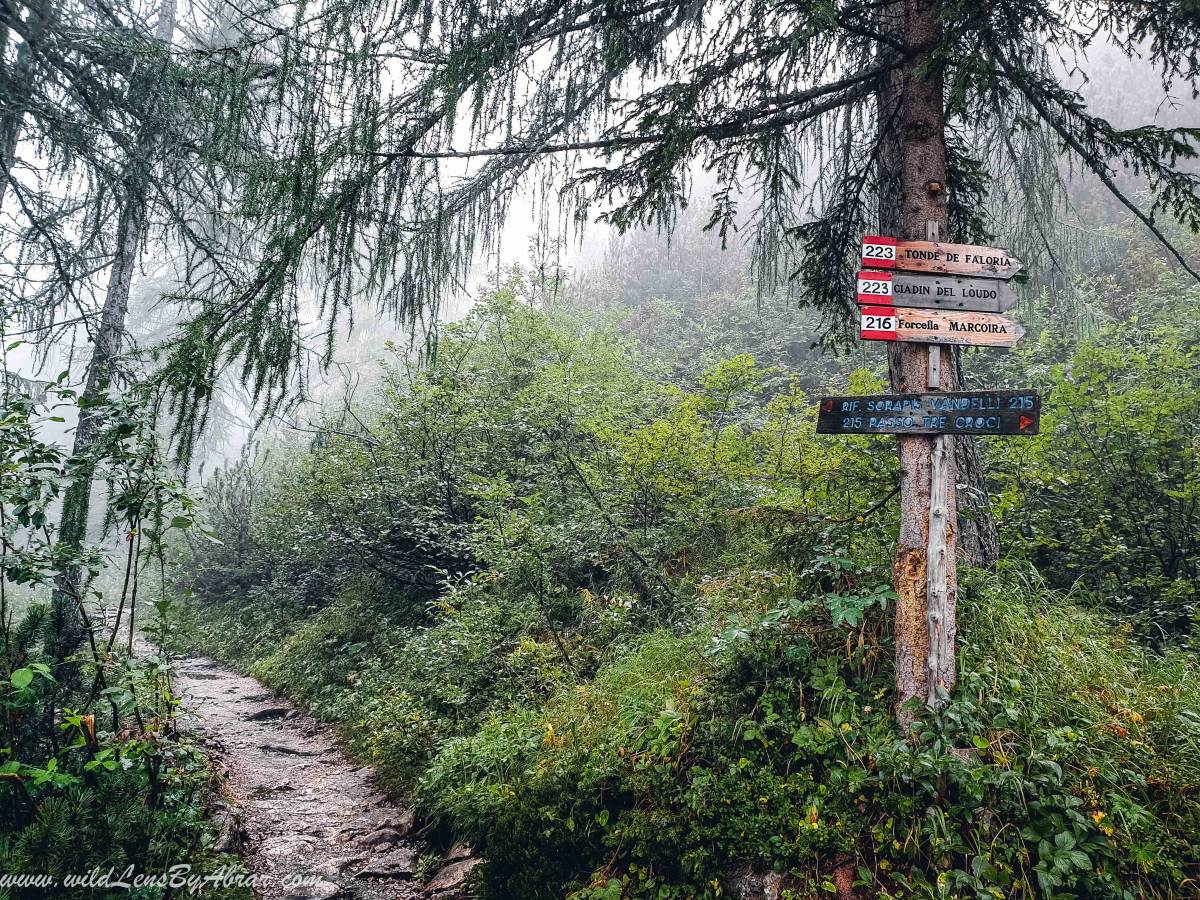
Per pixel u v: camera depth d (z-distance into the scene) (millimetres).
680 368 12766
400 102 4152
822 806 3148
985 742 3018
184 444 3865
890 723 3332
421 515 8953
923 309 3434
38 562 3359
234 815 4500
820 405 3549
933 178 3629
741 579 4957
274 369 3930
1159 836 2744
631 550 6484
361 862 4375
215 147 4371
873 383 5184
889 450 4684
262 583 13992
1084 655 3629
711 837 3293
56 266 6789
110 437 3590
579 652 5988
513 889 3693
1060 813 2838
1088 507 5414
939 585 3295
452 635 6656
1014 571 4230
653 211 4516
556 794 3867
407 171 4414
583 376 9266
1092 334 7219
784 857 3100
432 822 4707
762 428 6406
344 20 3697
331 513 9516
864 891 2918
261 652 11555
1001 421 3234
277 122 4410
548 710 5098
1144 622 4598
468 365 10047
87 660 3518
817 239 5031
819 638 3896
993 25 3500
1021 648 3559
